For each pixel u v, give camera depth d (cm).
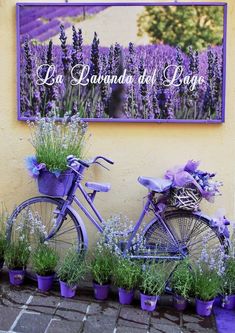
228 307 444
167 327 412
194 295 435
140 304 439
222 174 471
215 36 455
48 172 441
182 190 442
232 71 462
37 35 467
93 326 408
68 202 460
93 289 459
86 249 459
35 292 452
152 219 471
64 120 464
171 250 452
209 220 453
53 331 400
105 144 476
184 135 471
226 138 468
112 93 467
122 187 479
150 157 475
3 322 409
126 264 439
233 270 443
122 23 460
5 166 488
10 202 492
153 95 464
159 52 460
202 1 459
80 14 462
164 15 457
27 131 482
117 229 464
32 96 474
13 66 476
